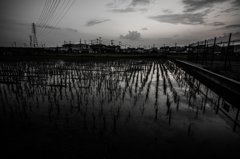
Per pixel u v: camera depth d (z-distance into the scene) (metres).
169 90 7.83
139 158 2.82
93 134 3.58
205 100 6.26
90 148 3.07
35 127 3.87
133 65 20.81
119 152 2.97
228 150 3.11
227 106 5.62
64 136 3.48
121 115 4.69
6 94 6.81
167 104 5.74
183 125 4.14
